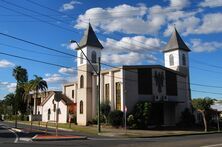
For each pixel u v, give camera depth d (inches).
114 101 1924.2
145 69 1955.0
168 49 2452.0
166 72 2070.6
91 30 2261.3
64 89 2635.3
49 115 2647.6
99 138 1195.9
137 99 1898.4
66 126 1950.1
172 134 1485.0
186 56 2452.0
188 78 2422.5
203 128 2023.9
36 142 975.0
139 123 1786.4
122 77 1876.2
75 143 947.3
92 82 2138.3
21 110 3405.5
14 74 3639.3
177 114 2122.3
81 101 2161.7
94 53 2208.4
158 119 1974.7
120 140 1095.0
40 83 2997.0
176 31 2481.5
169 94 2073.1
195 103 1989.4
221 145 851.4
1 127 1868.8
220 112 2453.2
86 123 2073.1
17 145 858.8
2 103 4163.4
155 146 829.2
